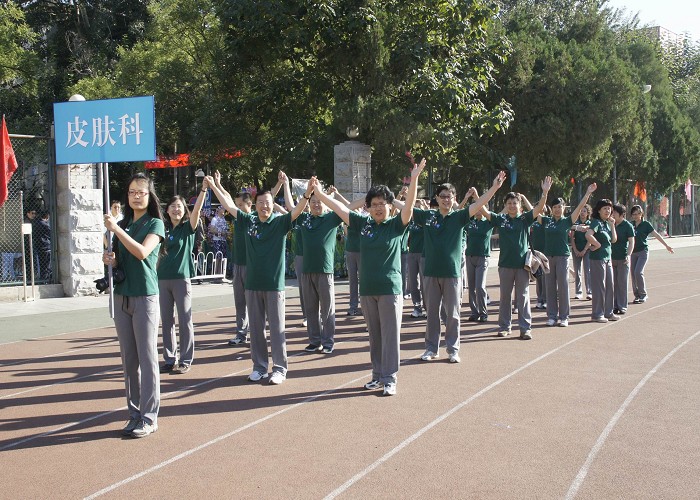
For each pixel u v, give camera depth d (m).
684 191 45.44
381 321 7.01
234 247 9.64
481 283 11.70
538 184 25.56
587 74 23.27
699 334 10.43
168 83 20.59
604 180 29.61
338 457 5.28
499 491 4.65
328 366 8.38
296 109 20.19
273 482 4.82
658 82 34.94
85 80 22.59
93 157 9.79
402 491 4.65
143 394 5.86
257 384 7.54
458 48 19.78
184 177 26.12
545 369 8.12
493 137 23.16
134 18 27.33
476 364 8.40
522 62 22.69
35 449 5.56
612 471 4.99
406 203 6.88
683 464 5.12
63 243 15.20
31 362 8.78
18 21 24.56
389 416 6.30
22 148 14.88
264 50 19.36
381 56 17.95
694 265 23.88
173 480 4.88
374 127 18.02
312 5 17.80
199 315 12.64
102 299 14.77
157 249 5.92
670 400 6.79
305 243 9.05
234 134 19.69
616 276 12.68
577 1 30.48
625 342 9.80
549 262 11.26
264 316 7.71
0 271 14.70
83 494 4.66
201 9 20.95
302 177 20.88
